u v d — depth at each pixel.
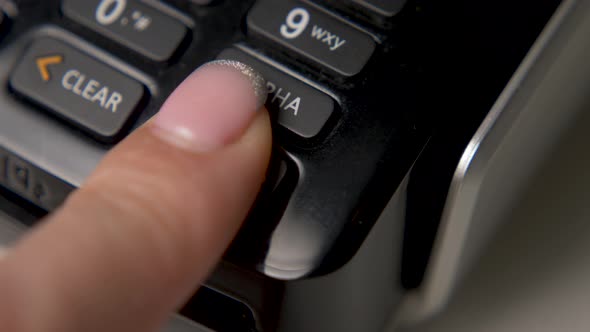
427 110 0.17
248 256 0.17
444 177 0.18
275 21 0.18
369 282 0.18
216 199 0.17
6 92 0.18
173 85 0.18
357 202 0.17
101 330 0.17
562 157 0.20
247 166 0.17
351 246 0.17
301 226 0.17
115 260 0.17
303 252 0.17
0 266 0.17
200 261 0.17
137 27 0.18
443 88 0.18
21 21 0.18
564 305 0.20
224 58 0.18
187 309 0.19
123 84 0.18
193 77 0.17
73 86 0.18
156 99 0.18
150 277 0.17
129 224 0.17
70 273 0.17
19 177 0.18
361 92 0.18
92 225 0.17
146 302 0.17
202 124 0.17
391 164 0.17
